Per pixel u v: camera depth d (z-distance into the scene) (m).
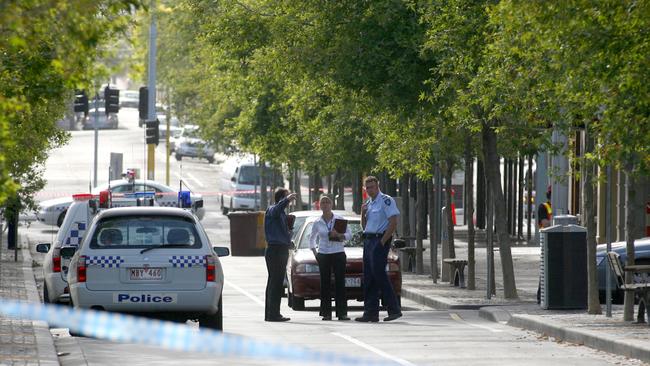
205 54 156.12
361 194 146.25
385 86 84.31
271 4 91.06
